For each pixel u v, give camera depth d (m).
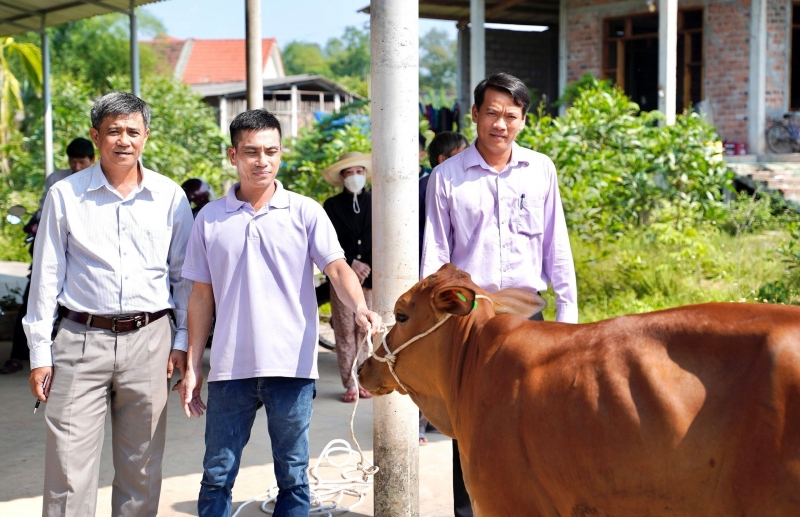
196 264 3.93
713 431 2.27
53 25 13.51
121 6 11.83
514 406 2.75
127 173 3.95
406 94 4.27
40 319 3.84
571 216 11.14
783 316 2.30
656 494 2.37
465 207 4.03
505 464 2.76
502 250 4.04
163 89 22.00
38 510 4.87
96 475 3.97
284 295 3.87
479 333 3.11
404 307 3.38
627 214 12.38
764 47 16.44
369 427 6.31
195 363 3.93
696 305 2.52
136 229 3.92
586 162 11.55
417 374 3.40
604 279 10.30
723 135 16.94
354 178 6.96
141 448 4.01
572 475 2.56
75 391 3.86
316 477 5.04
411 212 4.33
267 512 4.84
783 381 2.16
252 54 8.29
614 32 18.58
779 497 2.13
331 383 7.71
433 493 5.02
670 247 11.30
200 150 21.00
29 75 23.20
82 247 3.86
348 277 3.88
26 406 6.96
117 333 3.88
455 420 3.23
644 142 12.59
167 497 5.04
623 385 2.44
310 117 33.22
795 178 15.02
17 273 14.62
